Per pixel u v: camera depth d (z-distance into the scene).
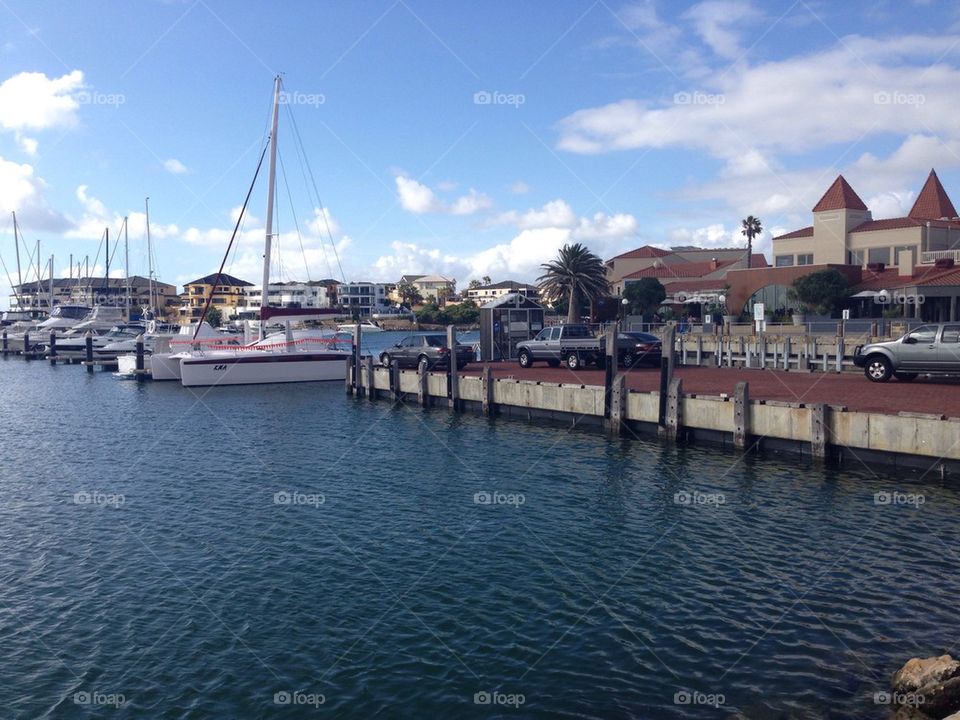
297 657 9.55
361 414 29.84
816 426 17.62
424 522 14.89
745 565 12.10
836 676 8.70
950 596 10.72
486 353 37.88
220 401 34.75
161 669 9.34
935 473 16.16
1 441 24.83
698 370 31.28
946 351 22.55
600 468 18.78
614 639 9.79
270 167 39.72
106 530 14.72
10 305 113.19
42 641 10.11
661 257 87.19
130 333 66.25
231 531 14.54
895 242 58.62
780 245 66.62
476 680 8.91
